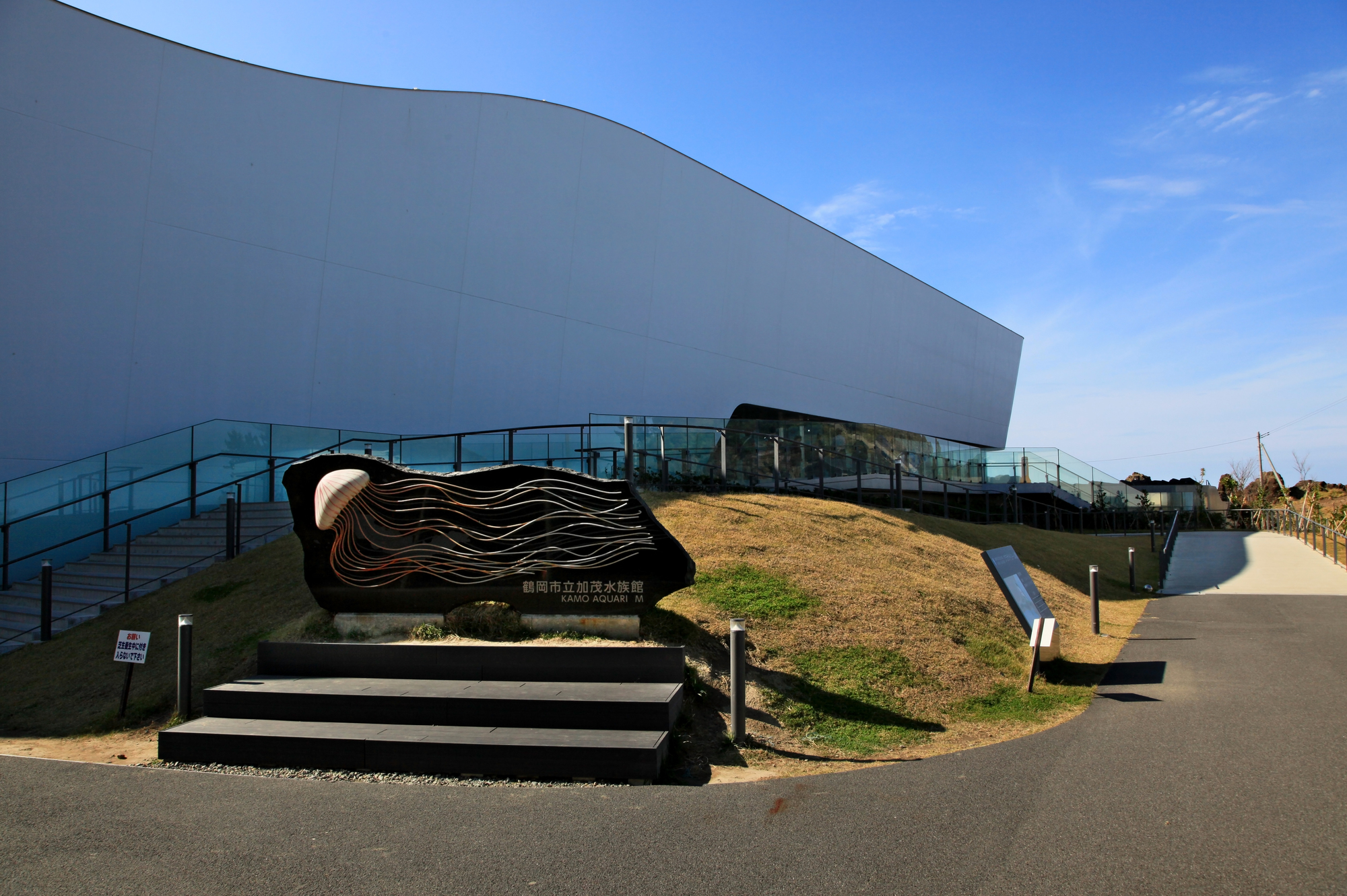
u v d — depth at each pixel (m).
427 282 21.02
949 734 7.36
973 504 32.03
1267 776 5.68
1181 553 23.28
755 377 31.17
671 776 6.08
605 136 25.30
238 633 9.56
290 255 18.67
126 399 16.19
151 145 16.73
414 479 8.86
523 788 5.77
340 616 8.89
